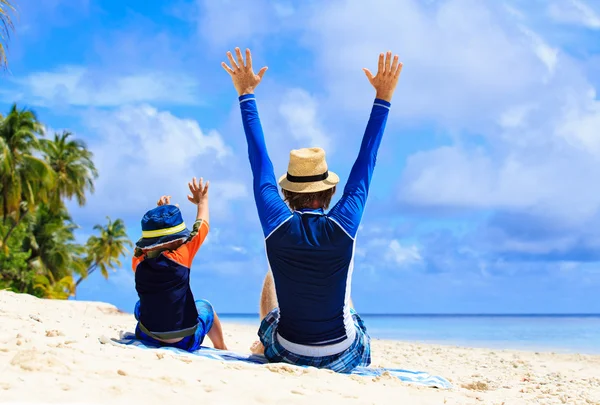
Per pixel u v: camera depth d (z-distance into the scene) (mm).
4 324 5918
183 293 5148
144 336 5230
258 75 5223
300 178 4762
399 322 110125
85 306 13406
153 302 5102
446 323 95375
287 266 4574
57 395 3383
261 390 3938
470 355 13664
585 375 9906
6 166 35062
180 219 5254
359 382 4594
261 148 4988
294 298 4629
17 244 42594
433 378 5254
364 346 5020
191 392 3773
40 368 3805
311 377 4441
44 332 5609
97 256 62281
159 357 4531
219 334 5832
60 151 45062
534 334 42438
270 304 5426
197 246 5309
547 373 9852
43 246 47281
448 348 16547
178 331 5121
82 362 4098
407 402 4113
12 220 40875
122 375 3936
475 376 8453
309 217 4602
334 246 4504
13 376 3627
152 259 5152
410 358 11570
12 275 41562
